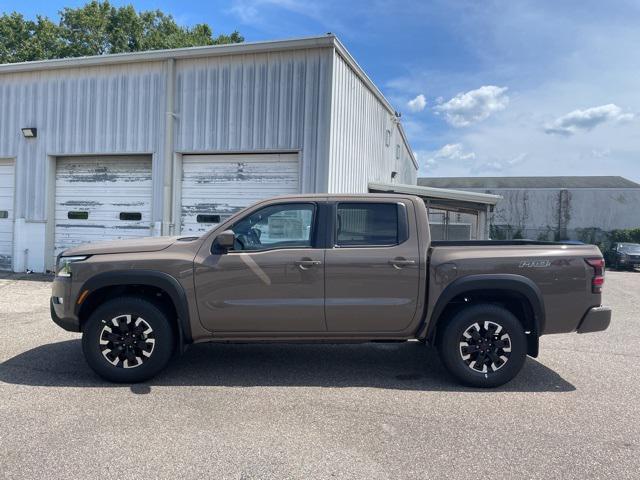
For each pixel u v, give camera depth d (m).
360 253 4.95
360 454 3.51
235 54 12.08
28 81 13.69
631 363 6.06
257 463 3.36
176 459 3.39
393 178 20.03
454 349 4.96
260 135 11.99
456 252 5.02
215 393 4.72
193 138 12.45
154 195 12.73
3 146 13.97
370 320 4.98
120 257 4.96
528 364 5.95
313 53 11.62
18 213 13.82
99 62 12.85
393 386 5.01
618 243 30.38
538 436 3.85
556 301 4.96
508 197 40.97
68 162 13.69
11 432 3.79
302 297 4.93
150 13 32.62
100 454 3.45
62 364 5.56
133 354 4.95
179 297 4.89
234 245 5.03
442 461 3.42
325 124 11.59
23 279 12.54
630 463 3.43
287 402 4.51
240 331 5.02
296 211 5.12
